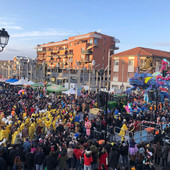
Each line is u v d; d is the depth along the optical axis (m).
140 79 25.70
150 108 22.39
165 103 26.05
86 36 68.75
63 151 9.81
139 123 15.27
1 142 12.40
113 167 9.84
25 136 13.33
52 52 92.00
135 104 21.77
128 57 51.06
